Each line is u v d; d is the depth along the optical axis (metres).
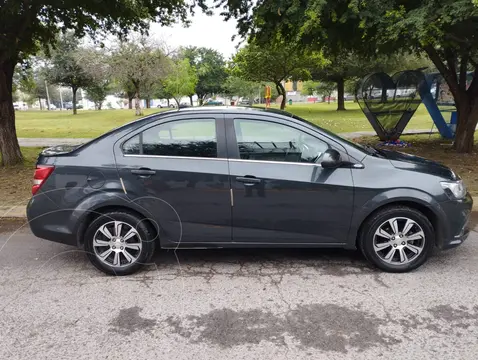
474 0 5.53
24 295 3.62
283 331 3.01
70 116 38.25
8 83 9.41
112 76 33.50
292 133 3.94
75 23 10.51
